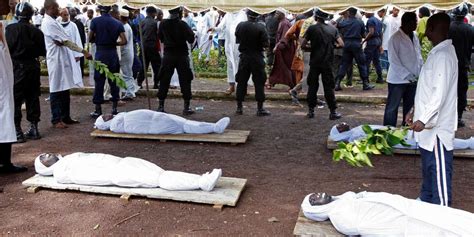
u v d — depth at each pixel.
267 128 7.87
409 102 6.77
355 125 8.05
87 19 12.72
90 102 10.17
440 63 3.68
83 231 4.05
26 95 6.95
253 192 4.93
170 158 6.20
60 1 14.02
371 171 5.64
